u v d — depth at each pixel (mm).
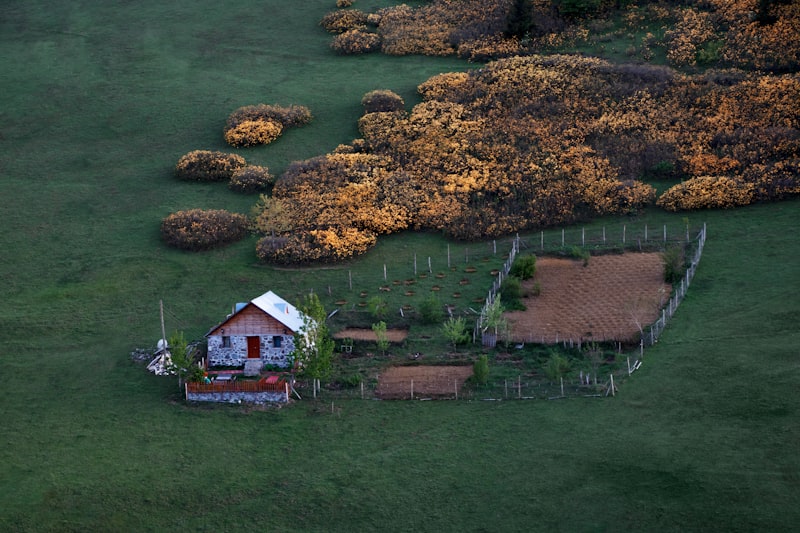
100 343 68625
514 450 53844
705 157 88188
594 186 85562
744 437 52781
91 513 50344
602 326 66312
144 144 100812
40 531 49156
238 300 74125
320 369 60219
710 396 57062
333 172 90188
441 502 50281
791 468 49812
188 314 72250
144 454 55156
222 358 64438
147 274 78312
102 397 61500
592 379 60344
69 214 88375
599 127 94188
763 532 45812
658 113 95312
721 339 63406
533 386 60281
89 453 55375
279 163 95000
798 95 94062
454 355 64875
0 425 58562
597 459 52281
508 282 71750
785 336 62844
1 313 72812
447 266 77875
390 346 66562
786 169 85375
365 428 57000
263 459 54500
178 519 50000
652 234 79375
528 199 85375
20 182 94500
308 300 71062
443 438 55531
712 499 48312
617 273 73500
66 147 101125
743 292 69375
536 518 48594
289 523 49500
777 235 77250
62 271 79188
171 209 88438
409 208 85438
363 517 49594
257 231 84062
